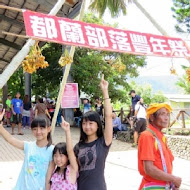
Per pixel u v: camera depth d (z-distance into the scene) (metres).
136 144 10.19
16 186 3.13
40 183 3.04
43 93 20.45
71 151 2.94
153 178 2.66
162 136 2.78
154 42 4.01
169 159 2.74
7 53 12.73
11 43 11.14
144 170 2.65
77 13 6.86
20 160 7.76
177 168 7.38
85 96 18.47
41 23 3.36
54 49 18.47
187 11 16.41
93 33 3.62
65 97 7.11
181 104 33.09
